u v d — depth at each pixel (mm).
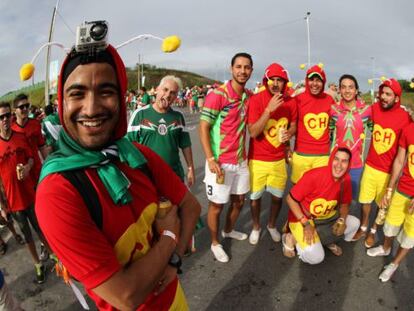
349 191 3230
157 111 3062
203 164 6906
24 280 3180
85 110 1002
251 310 2707
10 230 3850
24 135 3197
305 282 3059
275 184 3629
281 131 3369
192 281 3094
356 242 3760
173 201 1397
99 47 1004
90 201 1021
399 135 3438
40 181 1005
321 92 3850
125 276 1024
